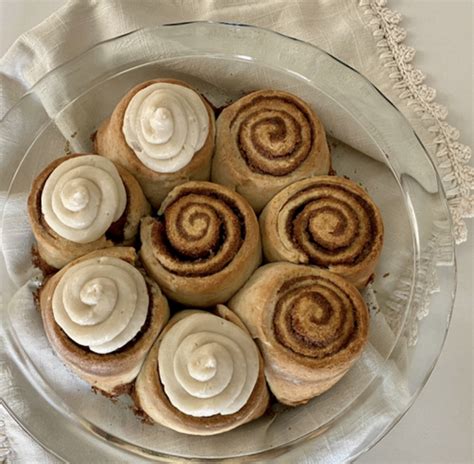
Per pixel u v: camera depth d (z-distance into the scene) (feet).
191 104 1.27
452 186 1.44
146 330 1.18
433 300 1.30
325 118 1.38
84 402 1.28
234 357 1.13
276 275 1.21
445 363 1.41
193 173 1.28
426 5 1.56
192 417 1.13
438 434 1.38
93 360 1.15
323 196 1.27
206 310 1.25
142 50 1.39
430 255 1.32
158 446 1.25
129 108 1.26
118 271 1.16
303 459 1.24
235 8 1.51
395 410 1.25
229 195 1.26
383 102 1.38
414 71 1.50
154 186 1.29
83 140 1.38
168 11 1.52
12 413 1.26
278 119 1.31
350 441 1.24
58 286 1.17
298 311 1.18
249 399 1.15
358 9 1.52
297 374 1.18
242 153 1.31
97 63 1.40
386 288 1.32
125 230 1.25
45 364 1.29
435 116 1.47
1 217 1.33
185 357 1.13
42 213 1.23
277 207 1.27
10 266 1.31
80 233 1.20
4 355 1.29
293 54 1.39
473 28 1.56
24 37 1.47
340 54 1.49
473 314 1.43
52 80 1.39
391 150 1.37
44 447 1.24
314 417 1.27
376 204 1.35
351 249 1.24
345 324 1.18
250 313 1.20
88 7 1.50
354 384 1.28
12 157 1.36
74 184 1.19
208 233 1.23
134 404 1.26
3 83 1.49
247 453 1.25
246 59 1.39
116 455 1.24
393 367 1.27
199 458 1.24
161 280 1.22
